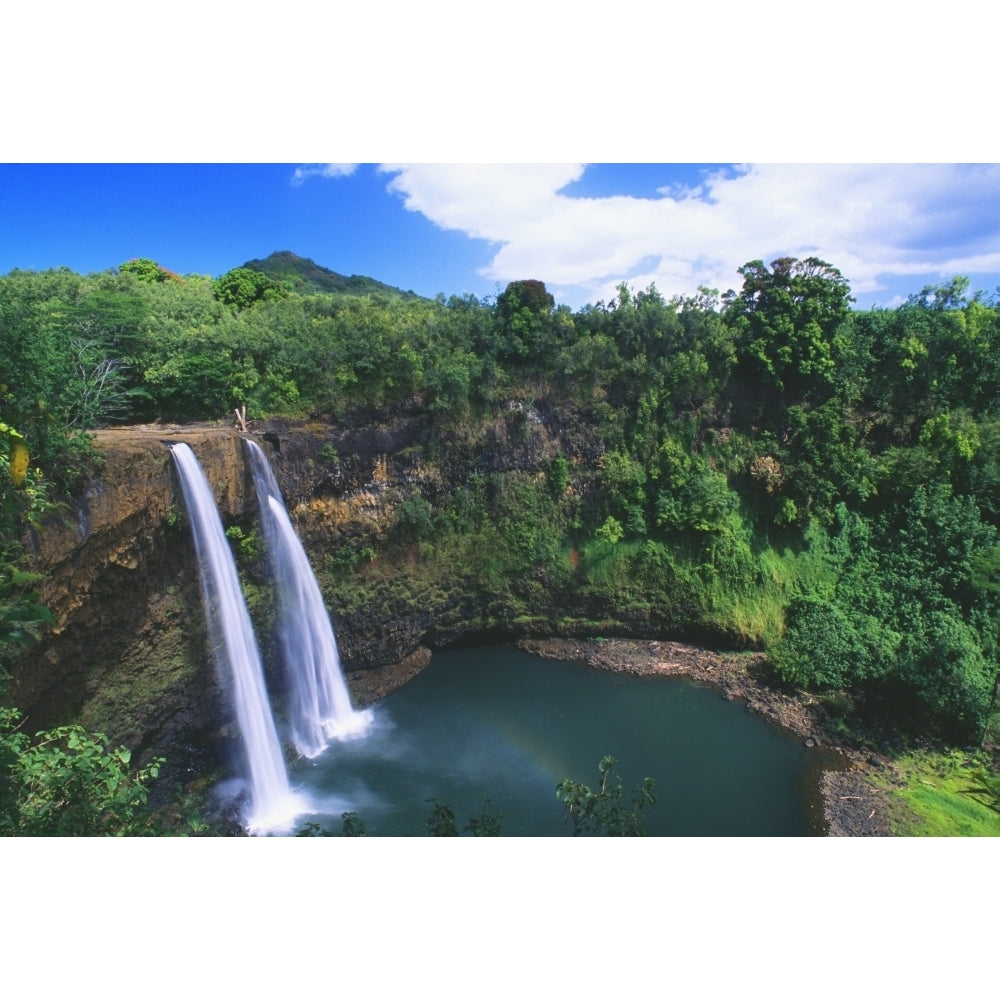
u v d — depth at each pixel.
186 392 27.22
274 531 26.59
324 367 29.09
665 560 34.72
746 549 34.72
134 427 25.91
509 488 34.47
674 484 34.78
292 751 26.39
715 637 34.31
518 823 23.08
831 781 25.50
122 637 20.52
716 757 26.91
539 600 34.94
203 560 22.78
